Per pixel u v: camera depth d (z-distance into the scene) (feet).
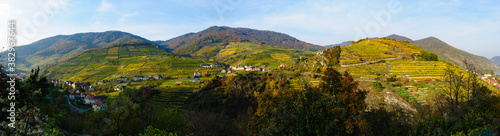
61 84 487.20
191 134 98.63
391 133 66.13
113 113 73.67
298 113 69.97
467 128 49.11
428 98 162.91
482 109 74.28
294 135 68.49
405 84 232.12
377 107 188.34
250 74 333.83
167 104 282.15
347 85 90.33
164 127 86.99
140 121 82.02
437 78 250.98
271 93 90.27
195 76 595.47
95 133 71.36
